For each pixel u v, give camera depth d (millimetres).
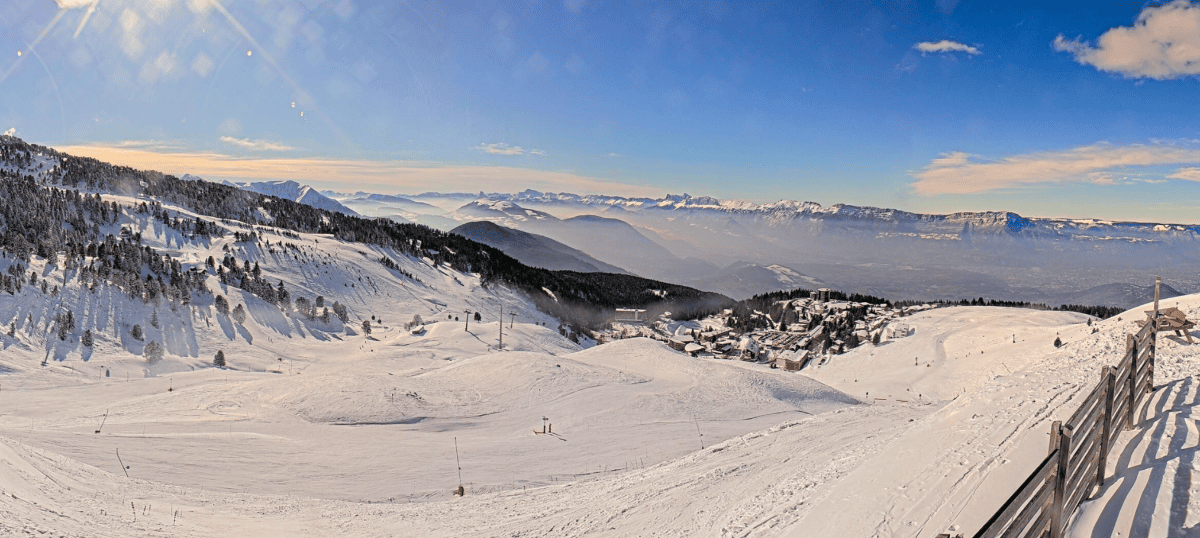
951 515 8211
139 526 14391
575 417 44375
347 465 28953
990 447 10641
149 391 73562
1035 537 5480
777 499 12453
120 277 137375
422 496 24391
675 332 199875
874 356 119062
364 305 193500
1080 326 81688
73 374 90875
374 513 19203
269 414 43906
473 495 24297
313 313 158875
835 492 10977
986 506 8188
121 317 122438
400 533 16188
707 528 12117
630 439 37188
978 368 83938
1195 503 6656
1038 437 10602
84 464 22094
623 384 55344
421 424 42750
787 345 161375
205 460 27469
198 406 46938
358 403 45625
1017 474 9062
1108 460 8500
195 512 17688
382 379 53781
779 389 56719
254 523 17016
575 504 17531
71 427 36719
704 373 62594
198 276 158875
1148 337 11766
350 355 124062
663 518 14172
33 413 52562
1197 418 9359
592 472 28750
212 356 114438
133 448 28172
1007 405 13617
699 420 44156
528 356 64938
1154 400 11047
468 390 53688
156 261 161500
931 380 87312
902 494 9516
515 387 53656
